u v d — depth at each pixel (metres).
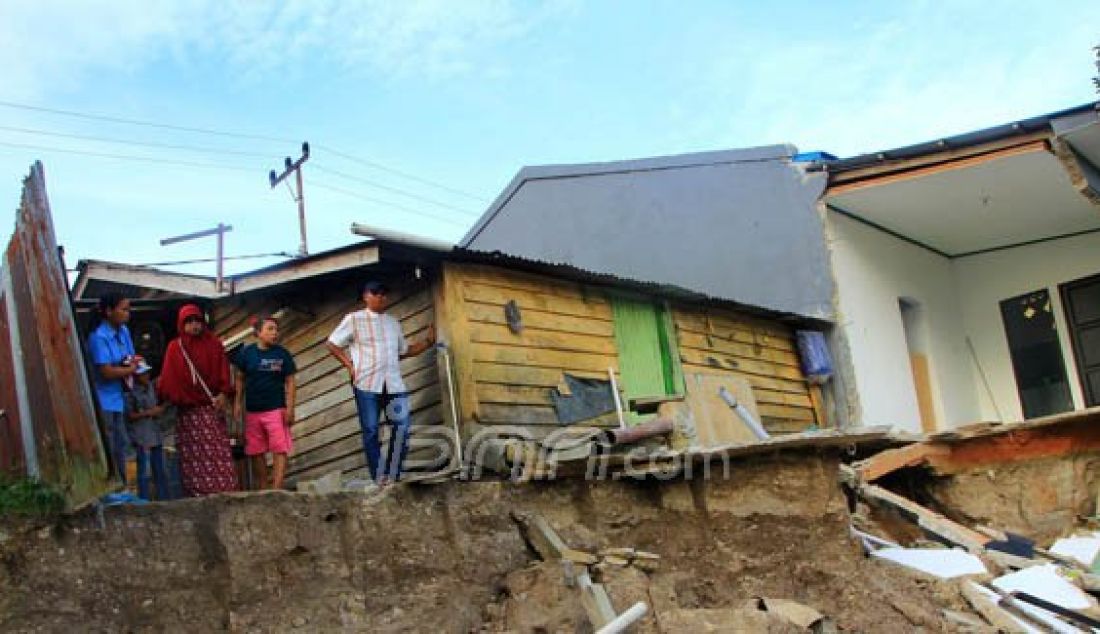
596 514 7.45
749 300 14.23
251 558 5.84
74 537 5.31
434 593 6.52
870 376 13.56
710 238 14.89
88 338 6.50
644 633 6.23
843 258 13.75
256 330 7.88
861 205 13.71
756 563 7.58
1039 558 8.93
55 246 5.48
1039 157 11.73
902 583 7.65
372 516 6.47
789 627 6.43
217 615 5.61
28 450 5.86
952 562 8.22
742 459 7.84
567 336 10.35
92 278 10.82
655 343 11.45
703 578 7.39
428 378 9.23
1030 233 14.92
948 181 12.56
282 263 9.27
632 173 15.95
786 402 13.06
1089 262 14.67
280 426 7.66
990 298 15.65
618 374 10.79
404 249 8.87
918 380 14.86
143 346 11.32
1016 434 10.38
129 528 5.49
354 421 9.85
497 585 6.81
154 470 6.99
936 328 15.13
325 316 10.43
